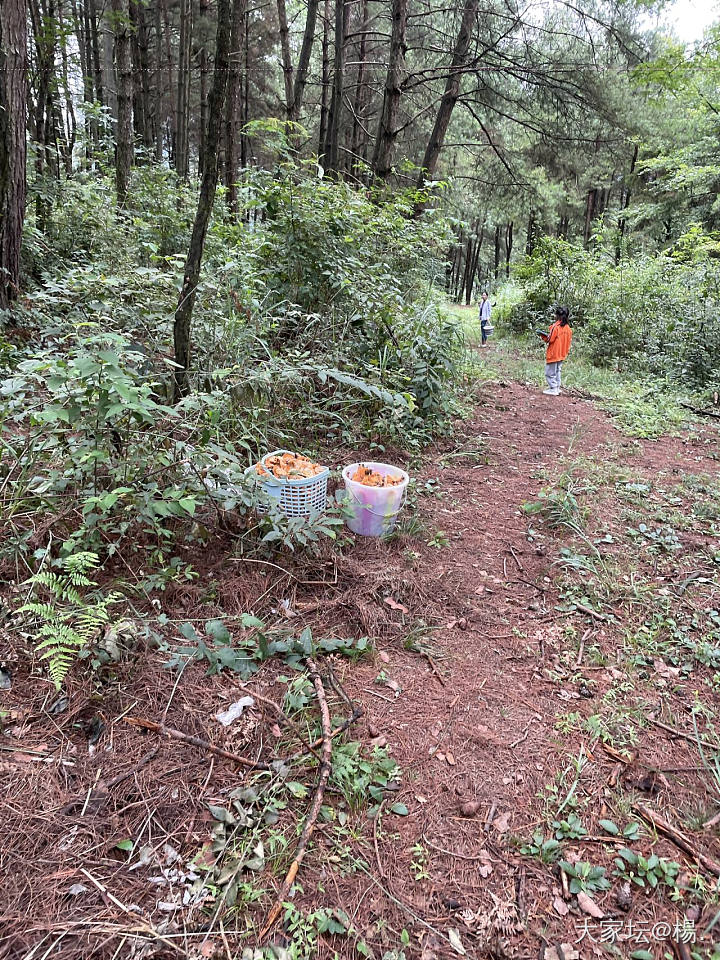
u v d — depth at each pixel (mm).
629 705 2615
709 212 16312
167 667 2416
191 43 14492
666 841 2018
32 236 6922
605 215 21297
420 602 3172
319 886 1729
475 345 12562
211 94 3307
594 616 3211
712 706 2641
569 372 10016
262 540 3121
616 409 7703
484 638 2982
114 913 1585
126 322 4352
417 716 2434
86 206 7750
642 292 11508
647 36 12016
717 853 1982
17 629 2408
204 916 1605
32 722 2117
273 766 2064
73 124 11992
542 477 5070
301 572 3152
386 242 7324
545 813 2066
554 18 11375
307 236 5648
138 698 2273
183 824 1848
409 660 2762
